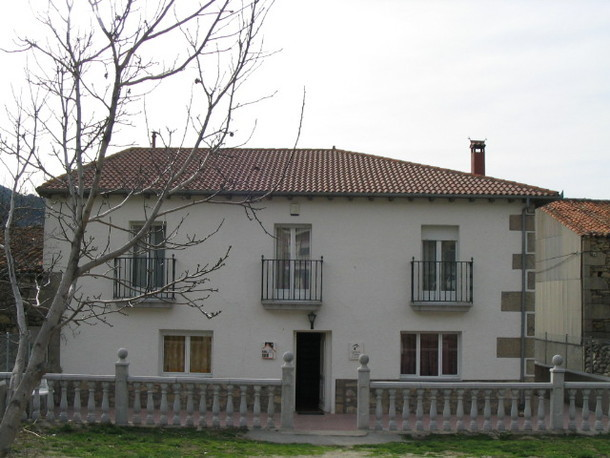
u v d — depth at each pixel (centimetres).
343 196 1756
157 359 1750
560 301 2459
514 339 1775
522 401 1753
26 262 1670
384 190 1766
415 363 1789
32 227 1667
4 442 617
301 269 1775
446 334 1795
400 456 1210
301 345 1841
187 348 1777
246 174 1872
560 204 2639
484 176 1917
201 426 1388
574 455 1223
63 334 1745
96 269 1758
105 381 1387
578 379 1898
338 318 1767
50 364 1727
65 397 1372
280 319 1759
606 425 1437
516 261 1788
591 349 2150
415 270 1781
